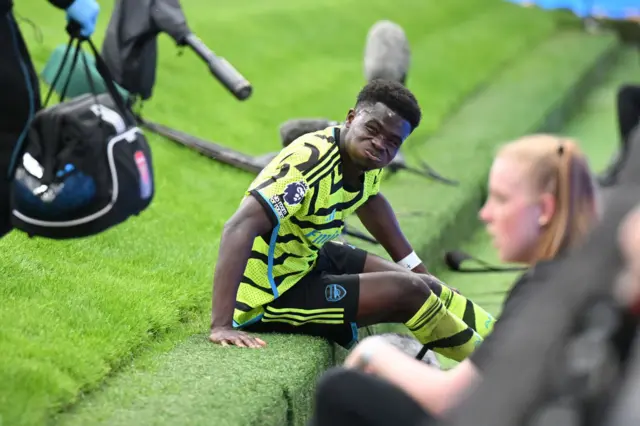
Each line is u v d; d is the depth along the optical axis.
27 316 8.29
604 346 4.22
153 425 7.17
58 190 7.33
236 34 21.59
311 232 9.15
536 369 4.22
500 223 6.44
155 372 8.20
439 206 14.87
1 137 7.39
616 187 4.90
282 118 18.47
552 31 30.70
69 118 7.30
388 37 15.06
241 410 7.54
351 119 9.09
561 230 6.28
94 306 8.92
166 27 12.83
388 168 15.77
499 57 26.19
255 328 9.48
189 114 16.97
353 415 6.19
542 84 23.89
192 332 9.30
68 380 7.52
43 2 19.77
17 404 7.02
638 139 5.02
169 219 12.41
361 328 10.54
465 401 4.26
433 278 10.06
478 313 9.98
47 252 10.02
